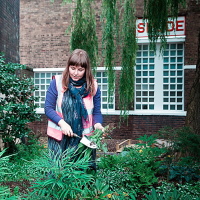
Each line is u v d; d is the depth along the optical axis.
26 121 5.25
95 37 8.64
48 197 1.82
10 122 5.12
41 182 1.75
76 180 1.90
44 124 10.55
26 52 10.79
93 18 8.60
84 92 2.27
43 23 10.69
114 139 9.90
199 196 2.90
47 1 10.63
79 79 2.27
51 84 2.30
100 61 9.47
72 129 2.23
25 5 10.77
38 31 10.72
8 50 7.56
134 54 8.40
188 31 9.60
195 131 4.77
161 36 6.71
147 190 3.23
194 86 4.96
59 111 2.25
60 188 1.82
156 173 3.81
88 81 2.27
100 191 2.26
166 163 3.70
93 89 2.31
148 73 10.20
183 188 3.09
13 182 3.23
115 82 9.55
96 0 10.21
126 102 8.62
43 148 5.64
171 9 6.54
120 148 7.21
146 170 3.49
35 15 10.72
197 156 3.84
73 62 2.19
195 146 3.60
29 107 5.39
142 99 10.32
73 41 8.49
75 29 8.49
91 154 2.34
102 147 2.22
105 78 10.51
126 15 8.16
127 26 8.16
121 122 10.13
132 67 8.48
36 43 10.74
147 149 3.81
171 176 3.50
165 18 6.51
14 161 4.57
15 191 2.88
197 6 9.52
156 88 10.14
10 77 5.21
